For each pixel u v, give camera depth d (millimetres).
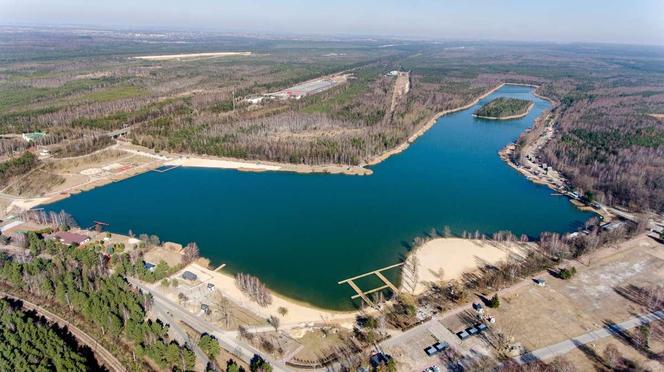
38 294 158000
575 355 132000
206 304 155250
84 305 142625
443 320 147625
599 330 142625
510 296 160000
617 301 157625
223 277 174750
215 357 130125
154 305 153875
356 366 126688
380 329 142250
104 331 140625
